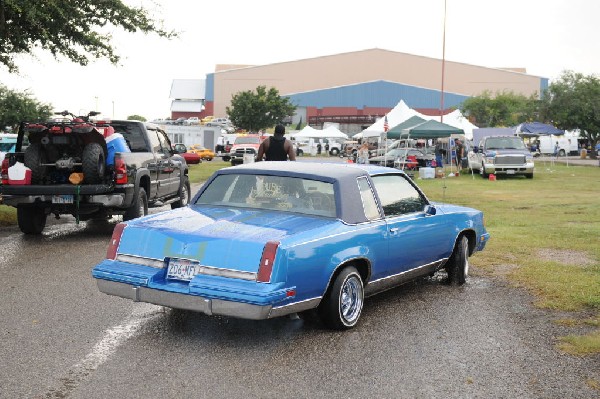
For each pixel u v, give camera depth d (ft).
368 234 19.88
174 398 14.25
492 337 19.06
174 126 192.65
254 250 16.81
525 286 25.54
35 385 14.85
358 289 19.85
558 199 61.93
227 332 19.07
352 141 203.82
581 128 188.75
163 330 19.16
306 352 17.46
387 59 367.25
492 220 45.47
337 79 369.30
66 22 43.75
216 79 374.63
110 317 20.48
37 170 35.53
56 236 37.52
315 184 20.06
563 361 17.02
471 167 101.19
